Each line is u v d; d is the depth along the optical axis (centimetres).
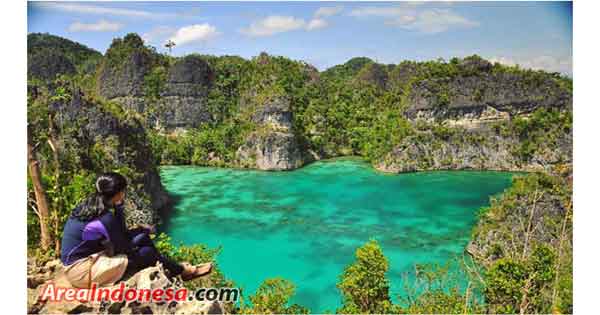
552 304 1486
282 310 1881
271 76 9488
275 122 7950
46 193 1025
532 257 1900
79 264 645
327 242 3966
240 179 6781
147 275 662
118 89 9250
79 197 1061
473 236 3497
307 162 8188
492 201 3569
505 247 2925
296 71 9950
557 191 3156
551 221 2858
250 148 7781
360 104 9838
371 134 8356
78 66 10406
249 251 3769
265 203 5375
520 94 7412
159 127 9125
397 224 4488
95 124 4166
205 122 9194
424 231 4241
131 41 9750
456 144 7375
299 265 3425
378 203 5306
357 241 3978
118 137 4369
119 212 685
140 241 699
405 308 1931
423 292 1994
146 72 9369
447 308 1795
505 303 1864
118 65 9400
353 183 6425
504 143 7250
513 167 7119
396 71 10619
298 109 9056
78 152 3662
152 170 5056
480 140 7369
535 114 7175
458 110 7750
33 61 8169
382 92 10412
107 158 4006
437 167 7275
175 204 5344
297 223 4569
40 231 998
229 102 9419
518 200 3244
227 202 5428
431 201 5359
